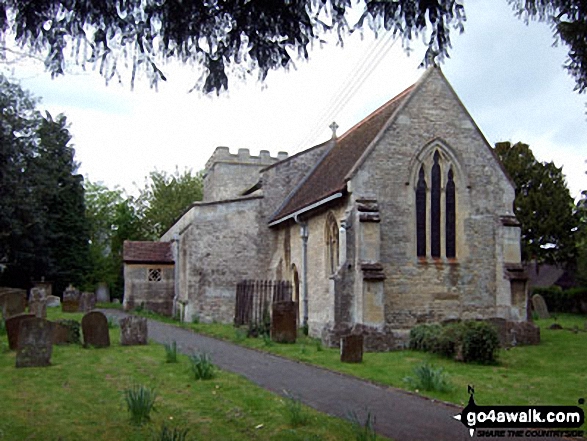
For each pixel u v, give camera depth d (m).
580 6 6.50
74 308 27.86
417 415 8.92
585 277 36.06
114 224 54.12
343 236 17.47
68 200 41.00
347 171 19.70
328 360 14.16
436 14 6.24
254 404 9.34
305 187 25.41
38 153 39.03
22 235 35.69
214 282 25.58
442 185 18.50
